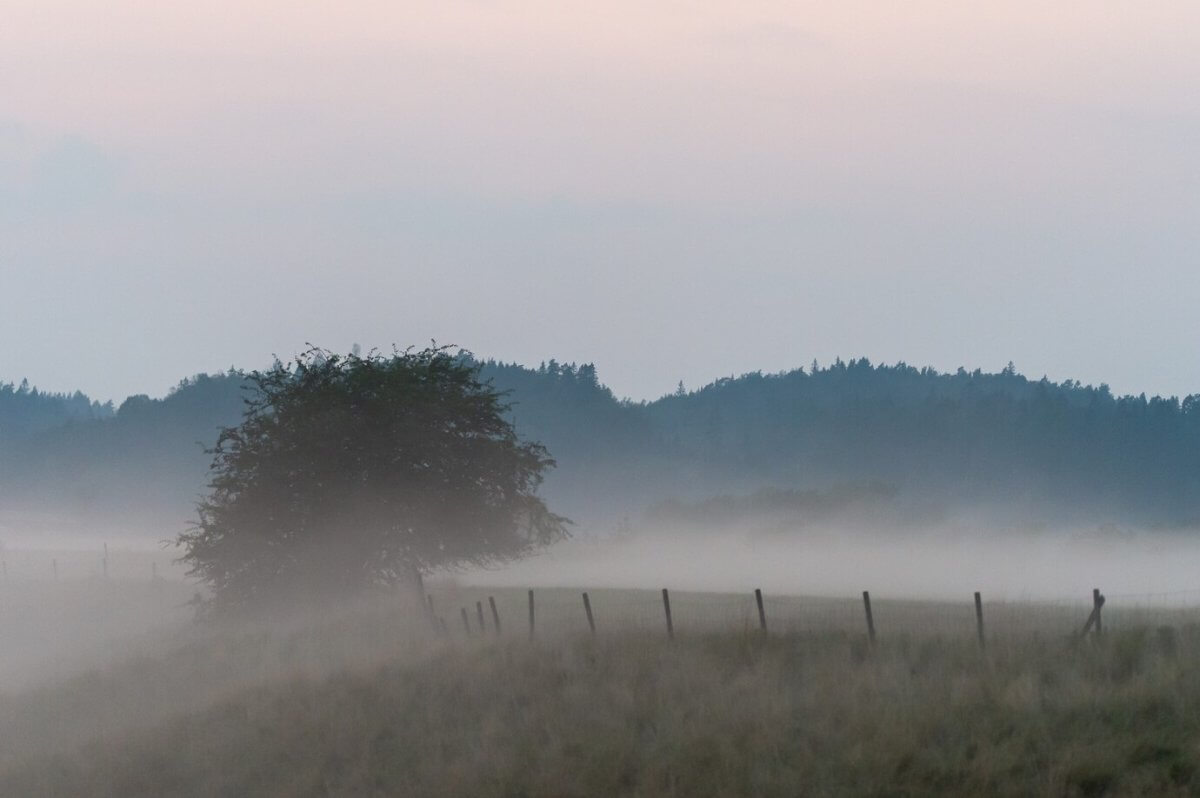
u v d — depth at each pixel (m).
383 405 175.75
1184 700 75.31
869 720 78.12
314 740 93.62
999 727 75.75
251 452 178.25
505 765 81.38
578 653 101.38
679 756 78.00
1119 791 67.69
